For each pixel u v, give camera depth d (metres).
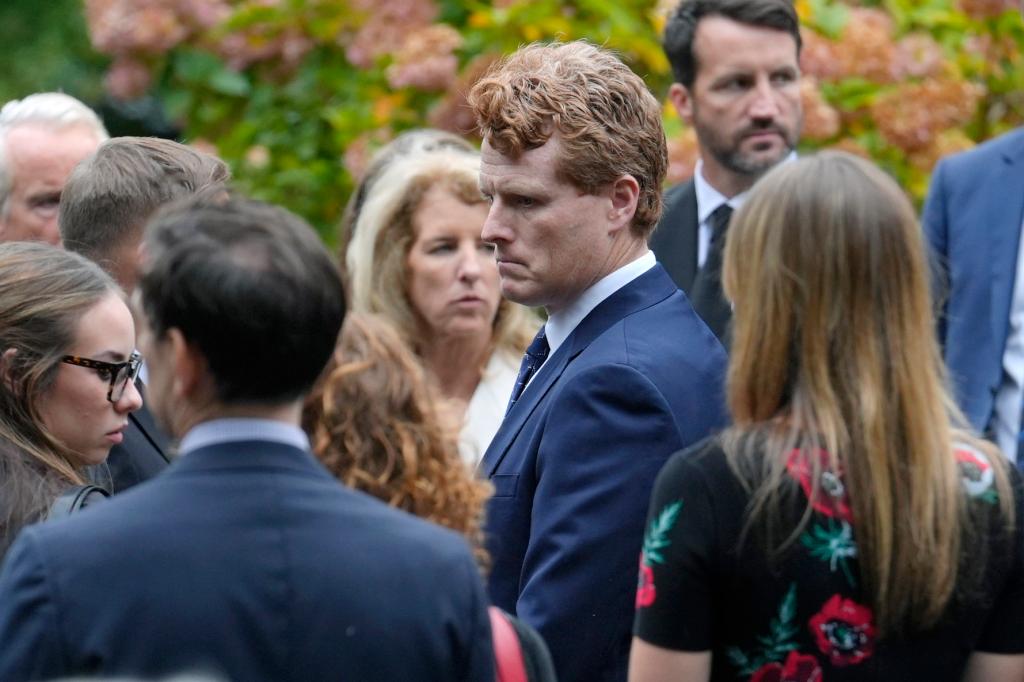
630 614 8.80
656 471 8.87
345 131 18.38
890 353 7.29
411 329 13.73
